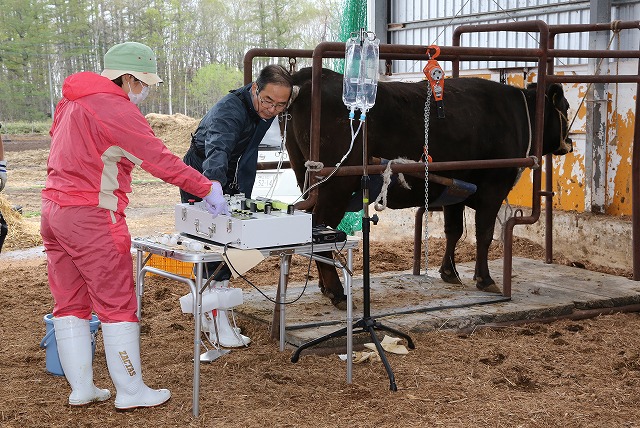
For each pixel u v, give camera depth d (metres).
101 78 3.68
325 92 5.00
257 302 5.58
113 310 3.75
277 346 4.83
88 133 3.59
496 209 5.99
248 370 4.41
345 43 4.80
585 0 8.27
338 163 4.79
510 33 9.21
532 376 4.39
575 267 7.11
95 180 3.63
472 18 9.57
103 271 3.68
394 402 3.94
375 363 4.55
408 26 10.44
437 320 5.18
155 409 3.84
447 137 5.54
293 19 51.94
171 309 5.75
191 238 4.05
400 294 5.85
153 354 4.68
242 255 3.67
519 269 6.92
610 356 4.80
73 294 3.86
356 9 11.05
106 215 3.69
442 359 4.65
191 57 53.66
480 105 5.79
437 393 4.09
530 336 5.23
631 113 7.41
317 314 5.21
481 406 3.91
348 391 4.09
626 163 7.51
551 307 5.59
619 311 5.88
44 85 50.81
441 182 5.48
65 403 3.92
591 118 7.70
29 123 43.03
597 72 7.17
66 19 52.56
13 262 8.28
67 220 3.63
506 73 8.31
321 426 3.63
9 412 3.77
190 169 3.69
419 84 5.61
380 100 5.20
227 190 4.81
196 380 3.74
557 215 7.88
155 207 13.58
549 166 7.03
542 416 3.79
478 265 6.04
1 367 4.48
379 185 5.30
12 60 49.88
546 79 5.79
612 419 3.79
